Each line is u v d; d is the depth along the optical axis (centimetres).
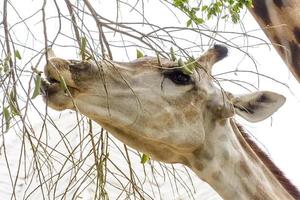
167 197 2050
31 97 1209
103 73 1324
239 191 1513
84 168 1881
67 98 1333
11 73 1223
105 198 1412
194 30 1306
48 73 1308
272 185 1541
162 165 1606
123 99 1405
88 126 1546
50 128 2125
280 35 1822
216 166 1510
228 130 1530
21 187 2128
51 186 1570
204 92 1491
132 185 1430
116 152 2103
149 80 1445
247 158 1535
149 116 1434
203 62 1507
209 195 2112
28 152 2239
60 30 1259
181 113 1462
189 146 1477
